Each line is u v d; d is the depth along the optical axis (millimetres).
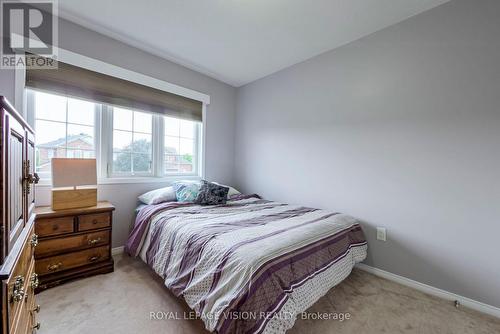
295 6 1797
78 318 1393
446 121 1734
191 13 1897
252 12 1876
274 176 2986
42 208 1801
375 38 2105
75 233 1797
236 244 1267
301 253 1329
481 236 1601
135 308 1505
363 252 1997
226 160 3430
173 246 1593
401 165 1952
